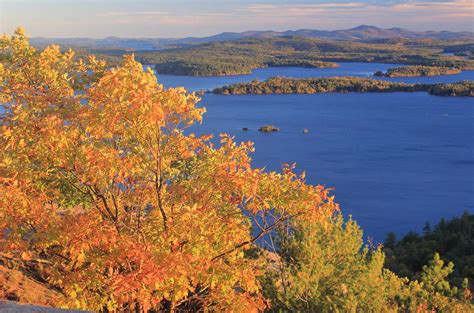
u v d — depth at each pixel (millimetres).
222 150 11023
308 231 15797
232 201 10828
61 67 11180
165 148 10070
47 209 9719
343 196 126125
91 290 9758
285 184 10828
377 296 16016
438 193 130250
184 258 9164
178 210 10250
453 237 59719
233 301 11094
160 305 11414
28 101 10055
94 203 10258
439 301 18516
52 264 9930
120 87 8883
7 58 10711
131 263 9820
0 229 9039
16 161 9664
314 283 15188
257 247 15484
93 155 9297
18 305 7074
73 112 9586
